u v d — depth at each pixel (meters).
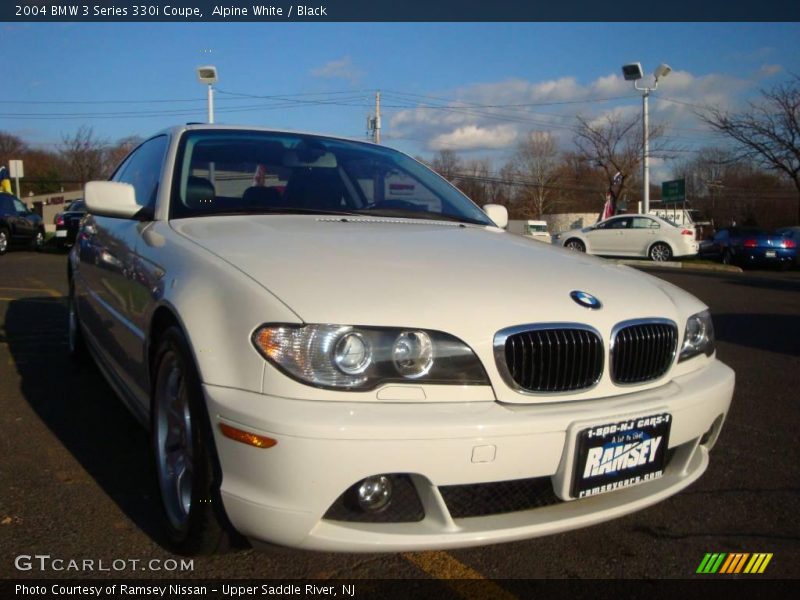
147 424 3.09
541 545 2.90
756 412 4.80
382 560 2.72
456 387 2.30
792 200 48.97
